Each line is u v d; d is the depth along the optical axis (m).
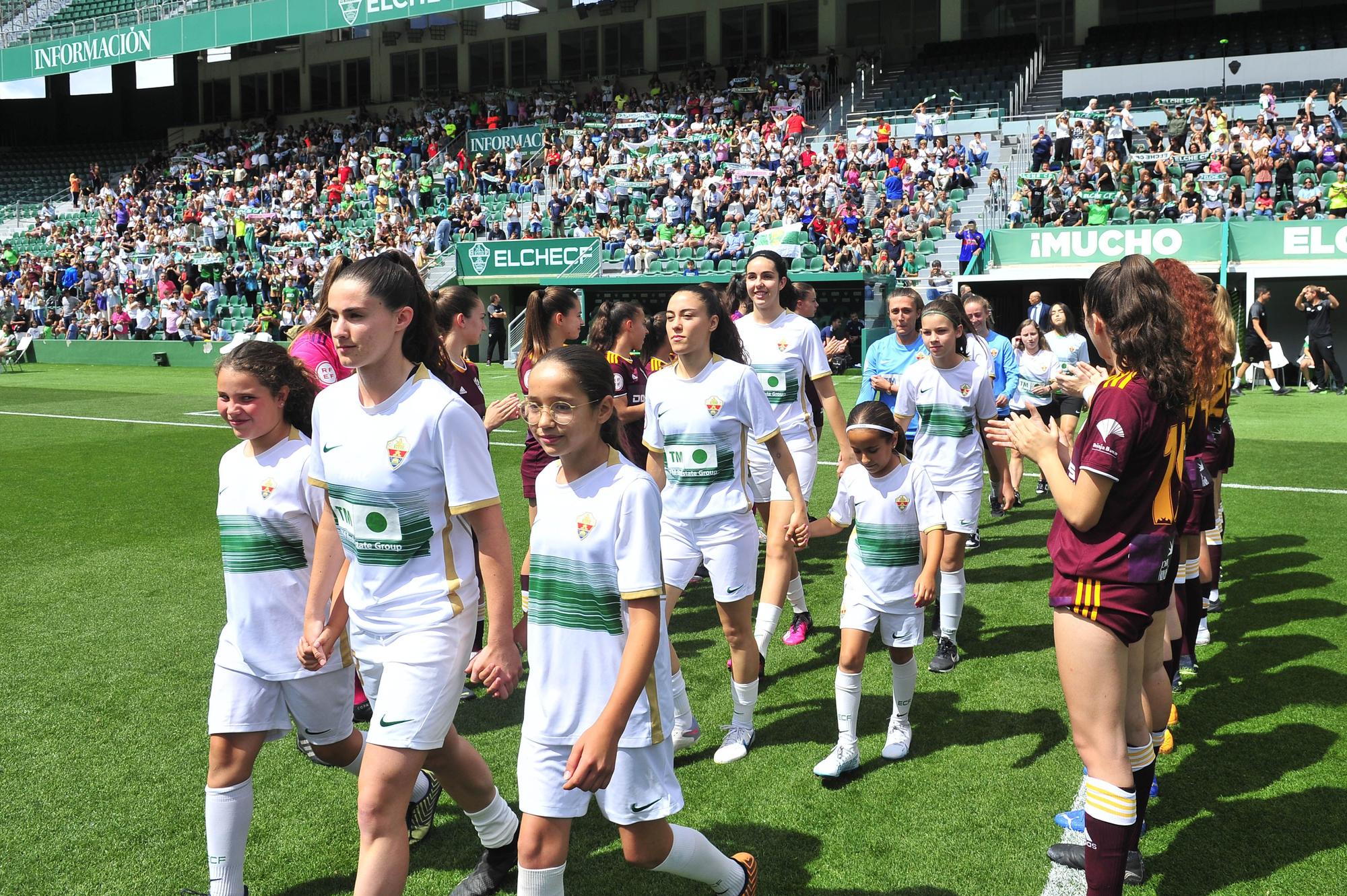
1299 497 8.32
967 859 3.26
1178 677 4.48
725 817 3.55
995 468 8.04
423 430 2.65
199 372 24.52
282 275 27.59
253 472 2.98
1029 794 3.68
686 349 4.06
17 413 15.81
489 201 28.84
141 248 30.91
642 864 2.65
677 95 32.56
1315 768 3.78
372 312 2.60
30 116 43.09
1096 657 2.79
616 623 2.57
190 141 40.53
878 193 23.70
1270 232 17.70
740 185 25.52
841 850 3.33
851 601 3.85
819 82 30.66
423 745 2.66
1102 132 22.73
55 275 30.92
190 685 4.83
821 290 22.55
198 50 37.56
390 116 36.53
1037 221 20.94
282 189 32.94
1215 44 27.38
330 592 2.92
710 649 5.29
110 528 8.03
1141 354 2.75
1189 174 20.94
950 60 30.66
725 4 34.09
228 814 2.95
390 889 2.59
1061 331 8.23
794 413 5.50
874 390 6.46
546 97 33.81
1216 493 5.24
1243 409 14.04
